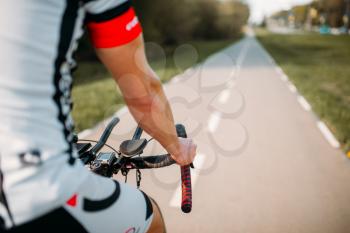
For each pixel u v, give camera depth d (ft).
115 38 2.64
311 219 9.48
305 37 177.68
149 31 85.10
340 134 16.37
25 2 2.22
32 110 2.33
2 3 2.20
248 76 38.78
